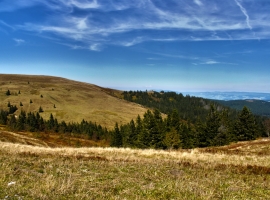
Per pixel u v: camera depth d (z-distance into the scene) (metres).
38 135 105.19
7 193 6.84
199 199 7.57
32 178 8.59
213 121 59.50
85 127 138.88
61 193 7.20
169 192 8.03
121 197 7.34
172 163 13.32
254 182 10.19
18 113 186.75
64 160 12.88
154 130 55.75
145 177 10.09
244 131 60.25
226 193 8.45
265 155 21.23
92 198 7.08
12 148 18.42
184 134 61.03
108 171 10.82
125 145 70.56
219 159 16.86
